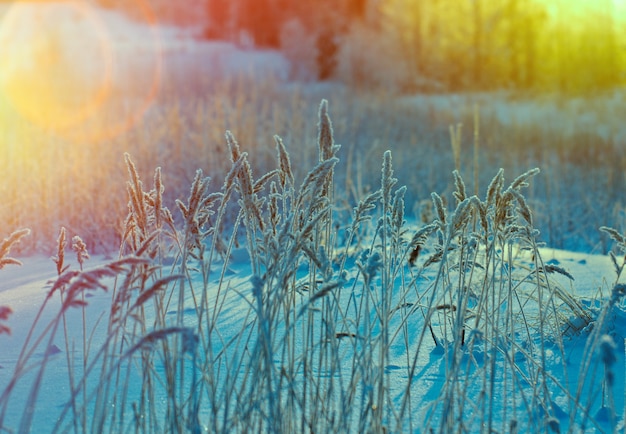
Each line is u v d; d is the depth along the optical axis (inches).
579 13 1088.8
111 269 69.1
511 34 1101.7
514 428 81.4
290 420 80.7
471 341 90.5
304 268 157.5
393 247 98.0
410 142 446.6
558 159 407.2
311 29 1198.9
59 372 103.7
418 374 105.7
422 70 1083.9
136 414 77.6
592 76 1067.9
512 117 570.3
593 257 203.2
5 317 64.9
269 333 76.6
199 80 733.9
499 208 92.1
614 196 329.4
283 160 89.0
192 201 83.0
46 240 211.5
